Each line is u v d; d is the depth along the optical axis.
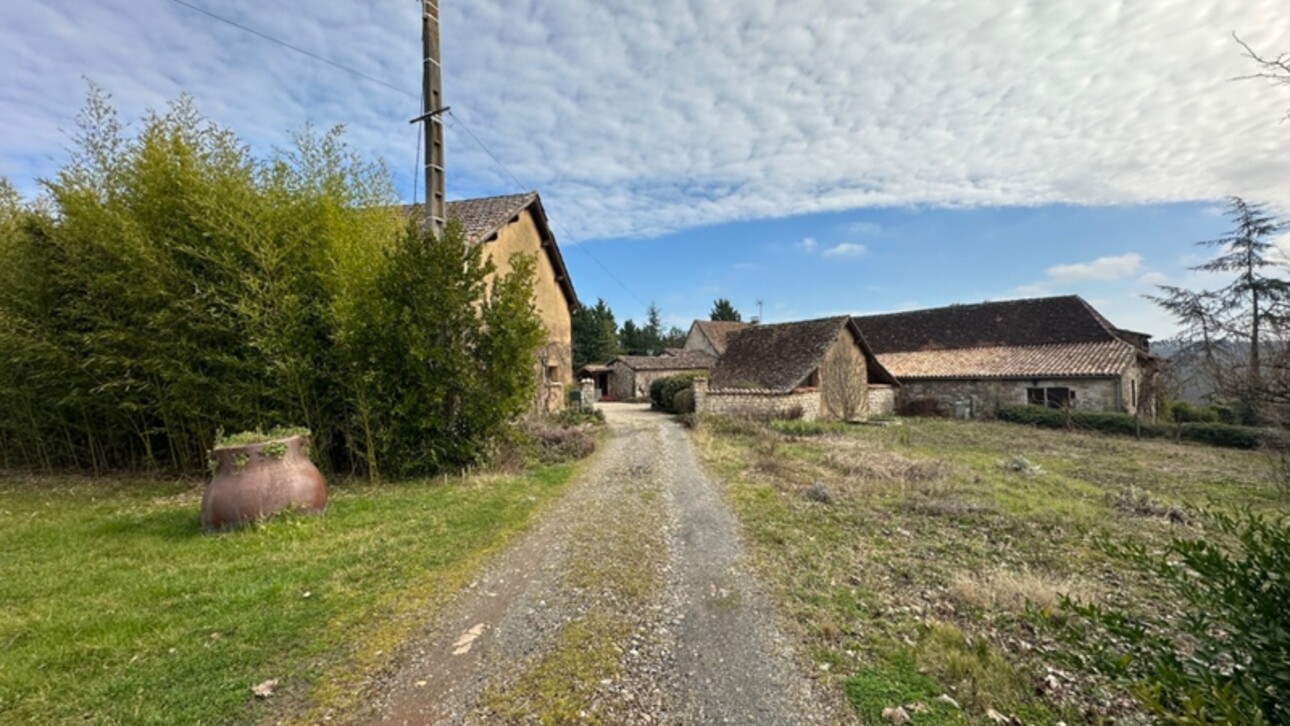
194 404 8.55
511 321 9.09
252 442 6.29
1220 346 11.76
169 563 4.91
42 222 9.48
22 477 9.97
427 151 9.38
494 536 5.65
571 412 17.47
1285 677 1.71
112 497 8.23
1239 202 17.05
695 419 15.90
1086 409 18.81
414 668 3.17
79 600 4.08
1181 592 2.31
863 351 21.86
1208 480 9.16
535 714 2.74
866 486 8.09
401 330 8.34
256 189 8.65
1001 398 20.94
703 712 2.75
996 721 2.66
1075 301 22.84
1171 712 1.68
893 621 3.76
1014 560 5.06
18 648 3.34
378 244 9.04
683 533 5.81
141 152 8.30
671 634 3.59
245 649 3.35
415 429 8.67
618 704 2.82
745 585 4.41
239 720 2.69
